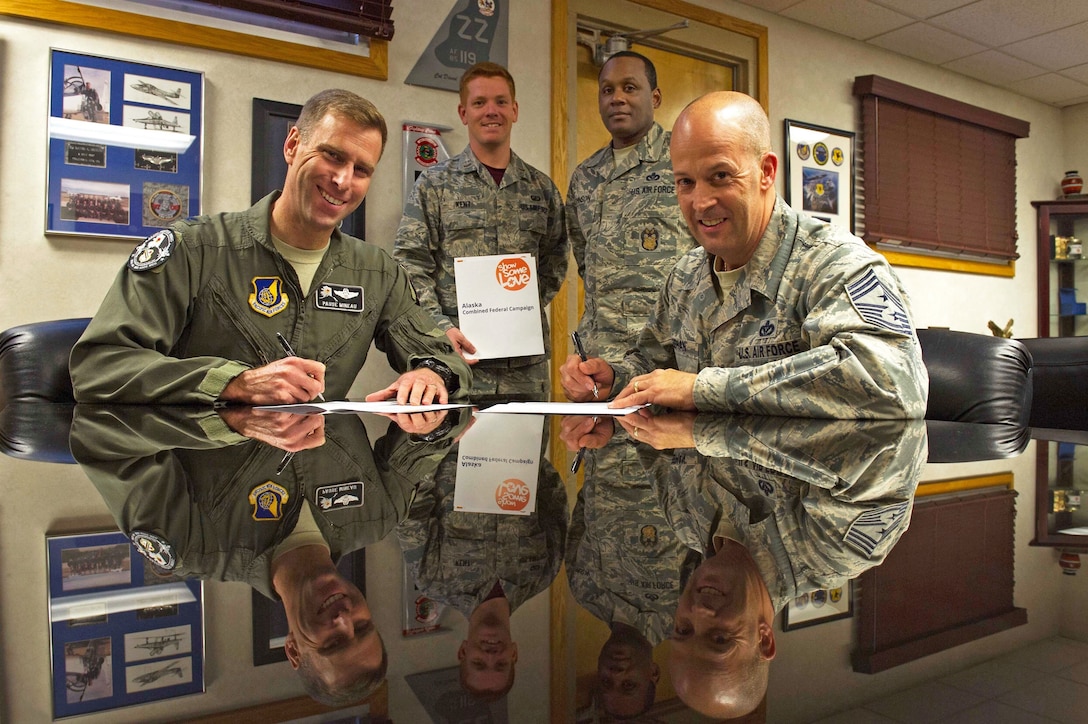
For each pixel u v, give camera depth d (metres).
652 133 2.25
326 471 0.56
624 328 2.21
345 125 1.38
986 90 5.17
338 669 0.19
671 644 0.22
